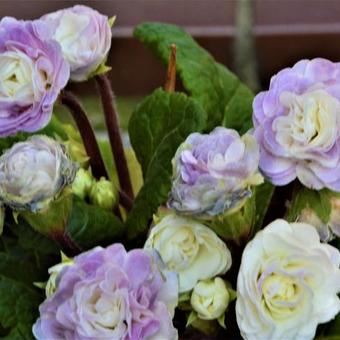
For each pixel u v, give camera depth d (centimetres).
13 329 58
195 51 68
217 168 53
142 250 55
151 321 54
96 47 59
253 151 54
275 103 56
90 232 60
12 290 59
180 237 55
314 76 57
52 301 54
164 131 61
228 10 129
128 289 54
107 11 131
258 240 55
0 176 54
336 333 59
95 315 53
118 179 66
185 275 56
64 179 55
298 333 55
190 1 133
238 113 67
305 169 56
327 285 55
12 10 132
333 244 60
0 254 60
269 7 129
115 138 65
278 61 123
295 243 55
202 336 59
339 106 55
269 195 61
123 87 123
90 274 54
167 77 65
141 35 69
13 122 57
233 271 58
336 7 130
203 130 63
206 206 54
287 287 55
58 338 54
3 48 57
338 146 55
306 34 123
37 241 60
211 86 66
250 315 55
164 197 59
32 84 56
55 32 59
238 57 119
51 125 66
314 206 57
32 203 54
